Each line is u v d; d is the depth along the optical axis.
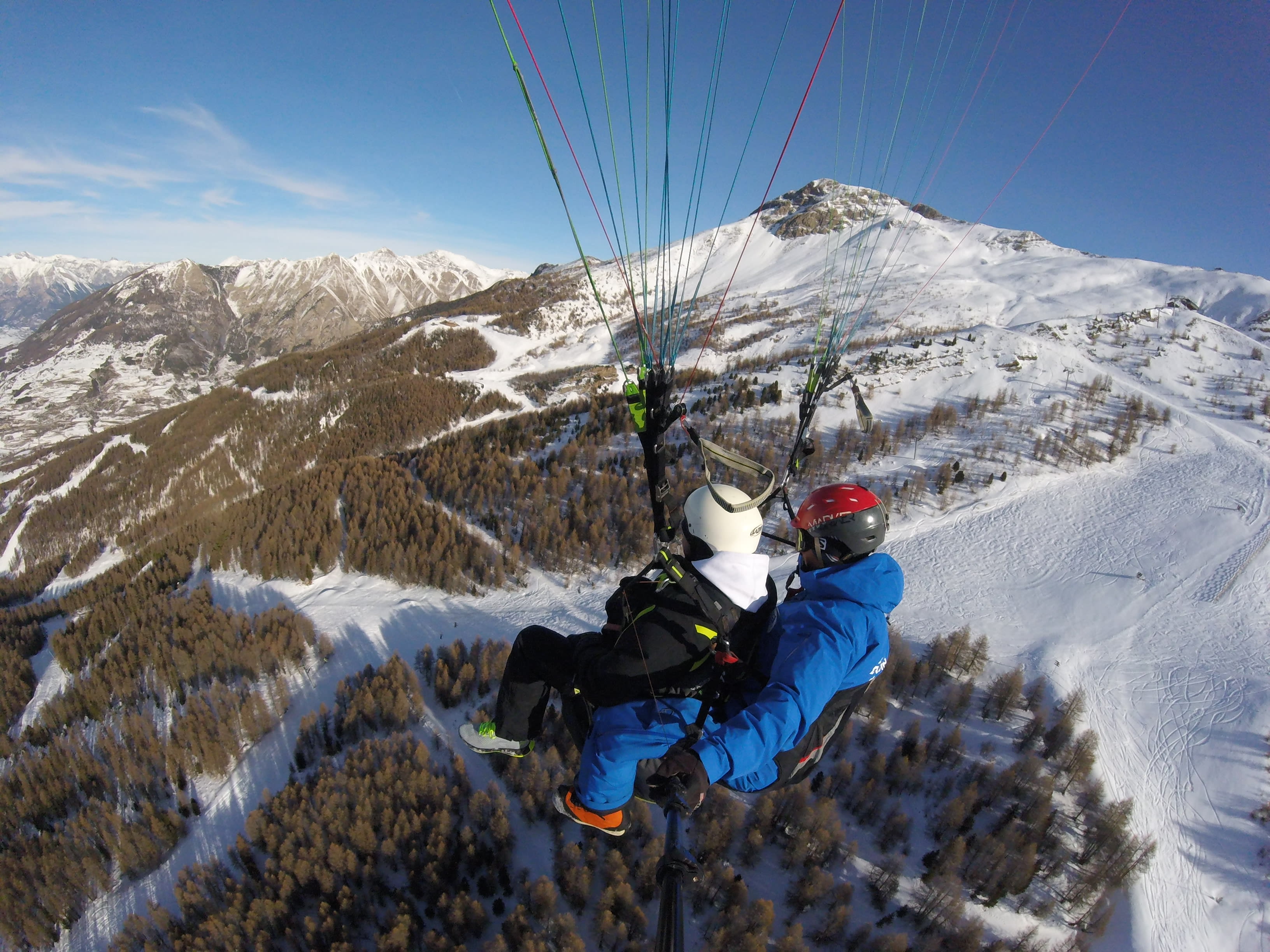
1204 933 30.17
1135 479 66.00
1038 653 45.09
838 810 35.72
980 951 29.45
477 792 36.06
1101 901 30.72
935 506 63.69
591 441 79.75
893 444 72.81
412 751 39.28
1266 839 33.47
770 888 32.84
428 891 32.78
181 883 36.34
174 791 42.81
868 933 30.45
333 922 31.88
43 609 83.19
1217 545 54.94
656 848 31.95
